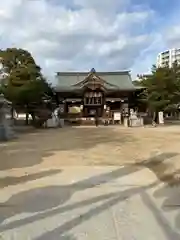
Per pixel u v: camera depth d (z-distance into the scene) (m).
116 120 41.00
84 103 43.88
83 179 8.08
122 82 46.97
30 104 35.53
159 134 23.02
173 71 42.12
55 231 4.73
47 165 10.12
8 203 6.05
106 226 4.91
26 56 39.81
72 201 6.18
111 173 8.85
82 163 10.54
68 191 6.91
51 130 28.36
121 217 5.30
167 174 8.70
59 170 9.27
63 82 46.97
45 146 15.45
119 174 8.72
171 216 5.34
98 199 6.31
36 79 34.72
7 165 10.10
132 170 9.30
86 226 4.91
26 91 32.69
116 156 12.12
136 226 4.91
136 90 43.16
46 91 39.19
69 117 43.12
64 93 43.84
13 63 39.75
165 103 38.41
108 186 7.36
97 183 7.66
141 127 33.19
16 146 15.49
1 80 34.81
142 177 8.34
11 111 34.50
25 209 5.71
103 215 5.39
